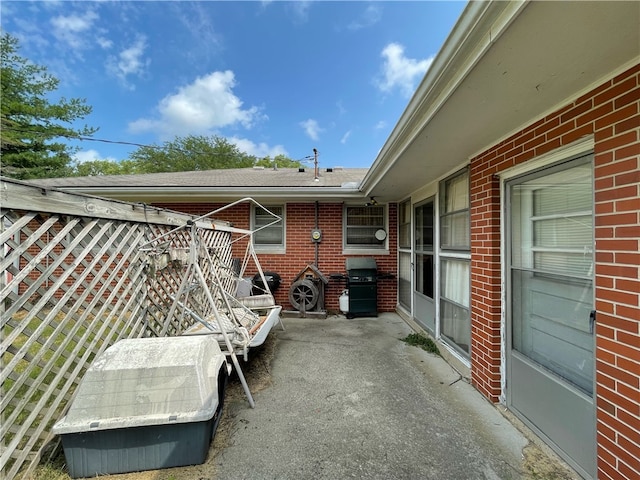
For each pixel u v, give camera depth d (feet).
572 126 6.41
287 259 21.33
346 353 13.21
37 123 43.86
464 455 6.97
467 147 9.64
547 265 7.59
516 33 4.43
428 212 15.39
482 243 9.81
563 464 6.67
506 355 8.95
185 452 6.62
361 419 8.39
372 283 19.38
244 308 14.25
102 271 8.43
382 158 11.95
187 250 11.51
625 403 5.33
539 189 7.86
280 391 9.93
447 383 10.46
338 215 21.35
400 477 6.37
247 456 7.00
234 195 19.01
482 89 6.08
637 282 5.14
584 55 4.97
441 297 13.69
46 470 6.51
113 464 6.43
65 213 6.95
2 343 5.80
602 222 5.79
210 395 6.87
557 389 7.00
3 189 5.61
